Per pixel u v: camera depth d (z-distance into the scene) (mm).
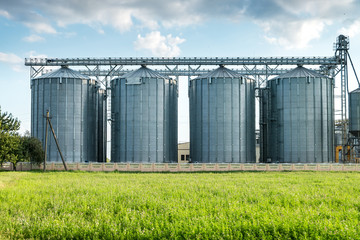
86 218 17438
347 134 68812
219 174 44094
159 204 19703
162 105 62781
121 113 62656
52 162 55594
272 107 66188
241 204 19609
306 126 62250
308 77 62938
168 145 63344
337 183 31438
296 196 21750
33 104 64750
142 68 65500
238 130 62031
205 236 13656
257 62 66188
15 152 53656
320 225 14422
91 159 65562
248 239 13531
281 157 63594
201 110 63000
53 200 21562
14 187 27797
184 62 66125
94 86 67188
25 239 14297
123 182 32719
